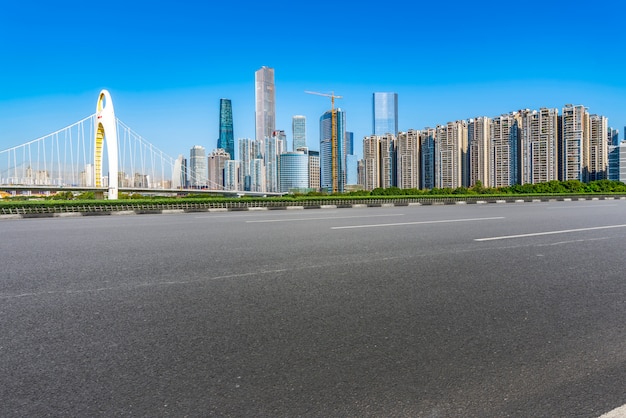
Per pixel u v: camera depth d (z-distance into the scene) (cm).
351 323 265
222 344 233
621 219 966
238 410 169
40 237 718
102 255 507
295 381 192
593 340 239
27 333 249
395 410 169
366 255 492
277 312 286
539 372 201
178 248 556
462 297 321
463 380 193
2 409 169
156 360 213
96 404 173
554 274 395
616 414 166
